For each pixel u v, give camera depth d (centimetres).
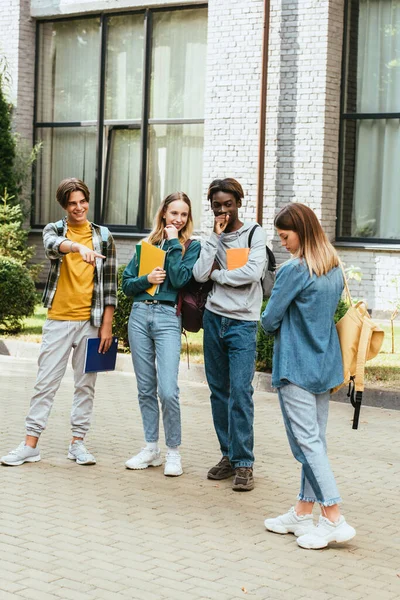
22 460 751
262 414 961
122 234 1886
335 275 583
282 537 591
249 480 692
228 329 695
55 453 789
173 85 1845
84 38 1956
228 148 1698
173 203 725
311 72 1605
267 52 1636
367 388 1014
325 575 527
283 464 768
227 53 1691
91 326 749
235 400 689
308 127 1614
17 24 1969
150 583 506
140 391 745
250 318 693
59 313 745
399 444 847
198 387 1096
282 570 532
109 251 756
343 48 1633
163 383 720
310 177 1617
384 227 1634
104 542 570
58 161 2006
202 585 505
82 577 511
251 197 1677
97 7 1888
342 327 589
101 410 967
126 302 1220
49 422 906
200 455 795
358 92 1639
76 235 752
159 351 722
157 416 750
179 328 728
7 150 1895
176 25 1834
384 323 1526
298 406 573
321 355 575
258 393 1072
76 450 762
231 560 546
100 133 1941
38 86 2005
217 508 648
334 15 1599
